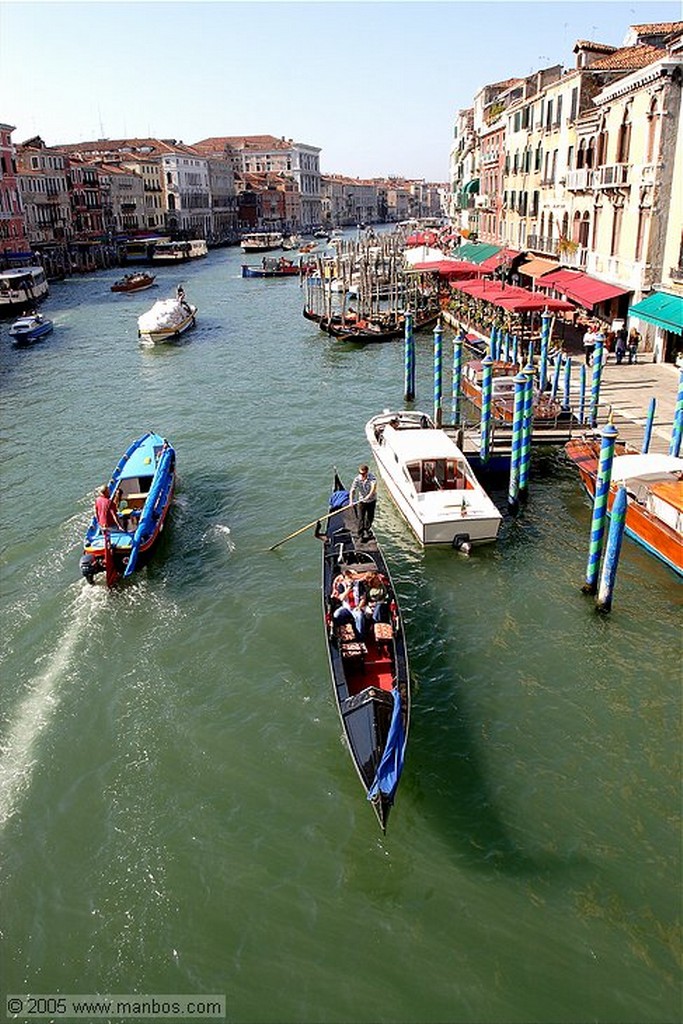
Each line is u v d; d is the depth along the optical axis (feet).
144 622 47.03
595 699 39.42
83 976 27.27
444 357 120.26
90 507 64.23
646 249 91.15
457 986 26.30
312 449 77.71
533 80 144.97
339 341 135.13
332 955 27.48
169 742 37.37
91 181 306.76
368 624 40.16
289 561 54.13
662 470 54.54
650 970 26.58
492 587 49.88
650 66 85.10
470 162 234.58
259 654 43.75
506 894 29.32
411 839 31.71
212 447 79.46
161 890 30.07
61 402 100.01
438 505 55.26
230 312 178.81
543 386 77.51
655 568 51.08
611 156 101.09
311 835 32.12
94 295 214.90
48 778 35.53
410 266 147.13
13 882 30.63
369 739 31.94
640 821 32.30
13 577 52.80
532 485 65.36
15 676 42.50
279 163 522.06
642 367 90.84
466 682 40.93
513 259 142.41
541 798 33.50
